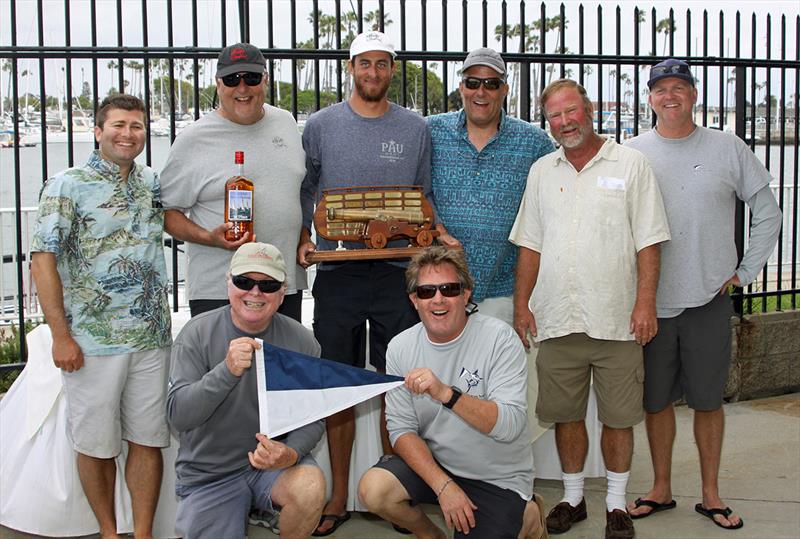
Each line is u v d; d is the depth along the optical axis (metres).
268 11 5.04
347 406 3.26
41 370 3.88
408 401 3.45
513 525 3.30
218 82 3.78
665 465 4.27
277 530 3.37
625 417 3.87
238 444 3.36
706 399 4.06
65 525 3.86
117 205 3.59
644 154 4.05
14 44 4.69
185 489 3.39
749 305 6.43
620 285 3.80
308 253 3.90
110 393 3.59
